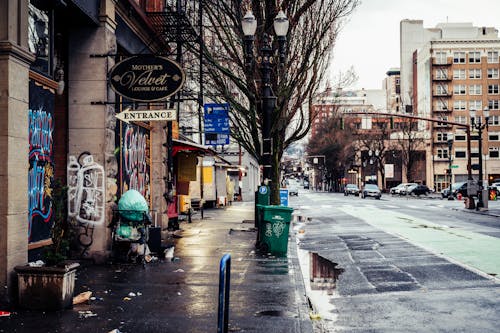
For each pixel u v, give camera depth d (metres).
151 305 7.86
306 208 37.97
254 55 19.52
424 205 42.38
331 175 103.44
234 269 11.24
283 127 21.66
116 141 13.03
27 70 8.23
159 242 12.88
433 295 8.97
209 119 23.25
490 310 7.90
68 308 7.62
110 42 12.27
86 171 11.82
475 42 94.56
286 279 10.07
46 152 9.57
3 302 7.52
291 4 19.72
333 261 12.91
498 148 93.88
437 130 94.94
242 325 6.82
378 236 18.20
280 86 20.27
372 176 101.19
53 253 7.59
